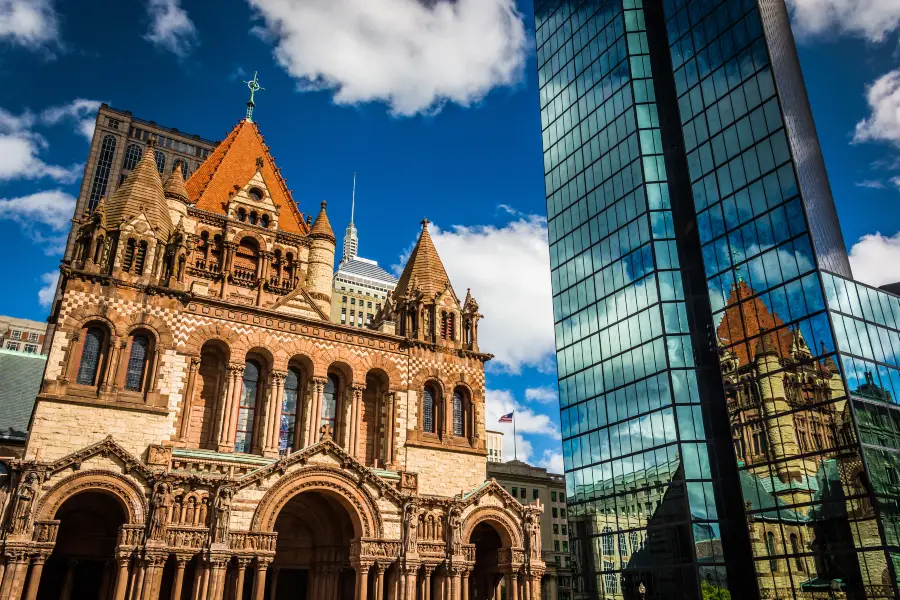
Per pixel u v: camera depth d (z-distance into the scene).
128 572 41.72
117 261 50.12
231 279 70.69
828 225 63.84
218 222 72.31
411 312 63.78
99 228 50.25
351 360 58.28
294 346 55.97
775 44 65.19
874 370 52.72
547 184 88.12
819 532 50.50
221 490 44.31
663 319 65.44
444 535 51.91
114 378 47.56
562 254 82.31
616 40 80.62
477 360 64.69
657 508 61.34
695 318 65.75
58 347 46.34
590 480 70.19
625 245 72.38
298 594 52.25
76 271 48.34
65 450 44.56
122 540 41.97
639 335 67.81
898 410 52.78
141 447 46.78
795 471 53.06
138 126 191.62
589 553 68.38
